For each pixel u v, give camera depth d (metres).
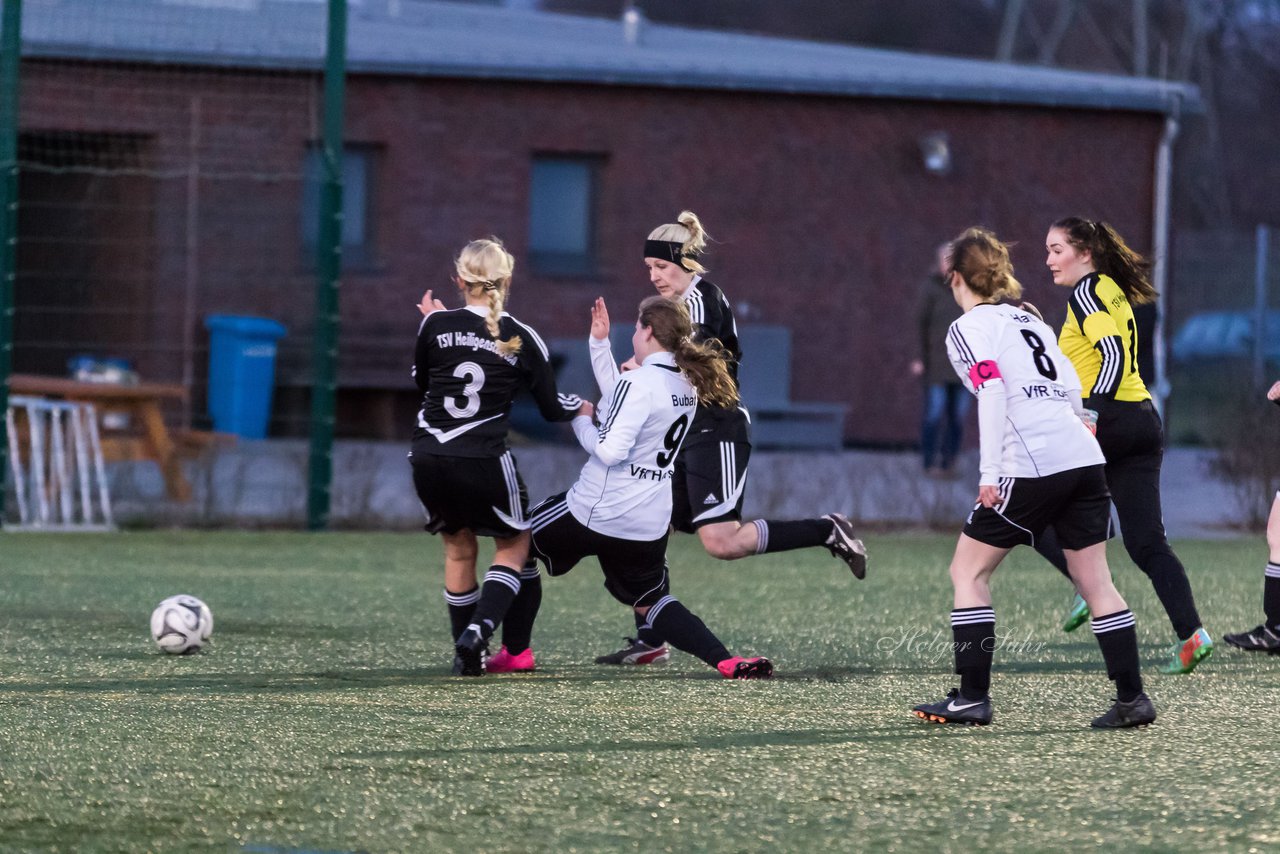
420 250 72.69
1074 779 17.33
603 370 25.67
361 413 73.88
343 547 42.59
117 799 16.27
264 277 71.12
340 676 23.69
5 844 14.71
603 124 74.25
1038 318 20.91
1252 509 49.97
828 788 16.89
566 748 18.70
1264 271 77.81
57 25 63.44
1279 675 24.39
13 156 45.50
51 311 70.50
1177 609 23.47
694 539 45.62
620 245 74.81
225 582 35.03
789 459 62.97
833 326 76.62
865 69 77.88
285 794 16.50
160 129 68.38
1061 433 20.20
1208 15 156.12
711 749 18.72
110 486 50.62
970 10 169.12
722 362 23.58
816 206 76.25
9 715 20.31
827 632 28.92
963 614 20.45
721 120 75.19
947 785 17.03
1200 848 14.77
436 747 18.69
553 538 23.73
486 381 23.62
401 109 71.88
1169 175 77.69
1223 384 85.12
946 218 77.06
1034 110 77.06
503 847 14.70
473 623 23.48
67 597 32.09
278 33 65.69
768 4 168.62
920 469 61.75
